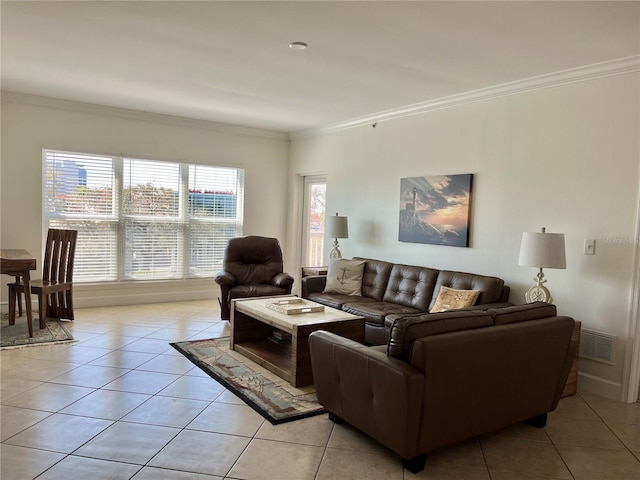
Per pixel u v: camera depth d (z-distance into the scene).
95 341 4.40
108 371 3.64
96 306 5.85
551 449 2.71
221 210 6.76
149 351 4.16
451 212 4.68
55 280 5.06
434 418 2.36
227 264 5.62
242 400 3.20
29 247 5.43
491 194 4.35
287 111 5.61
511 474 2.43
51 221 5.56
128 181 5.99
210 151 6.55
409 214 5.16
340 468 2.42
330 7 2.72
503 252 4.25
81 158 5.68
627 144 3.40
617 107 3.46
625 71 3.40
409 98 4.80
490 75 3.92
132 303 6.09
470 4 2.61
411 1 2.60
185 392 3.30
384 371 2.36
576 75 3.66
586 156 3.65
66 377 3.49
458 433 2.50
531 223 4.03
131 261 6.08
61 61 3.95
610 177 3.50
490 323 2.61
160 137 6.15
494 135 4.32
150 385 3.40
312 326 3.49
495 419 2.65
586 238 3.65
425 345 2.26
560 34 2.99
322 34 3.14
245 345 4.24
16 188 5.32
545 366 2.82
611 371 3.51
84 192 5.73
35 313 5.36
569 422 3.09
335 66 3.81
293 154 7.18
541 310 2.89
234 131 6.71
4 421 2.78
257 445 2.62
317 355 2.89
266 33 3.15
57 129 5.48
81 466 2.34
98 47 3.56
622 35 2.97
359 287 5.15
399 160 5.34
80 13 2.92
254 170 6.98
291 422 2.91
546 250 3.46
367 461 2.49
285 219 7.34
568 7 2.60
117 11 2.88
